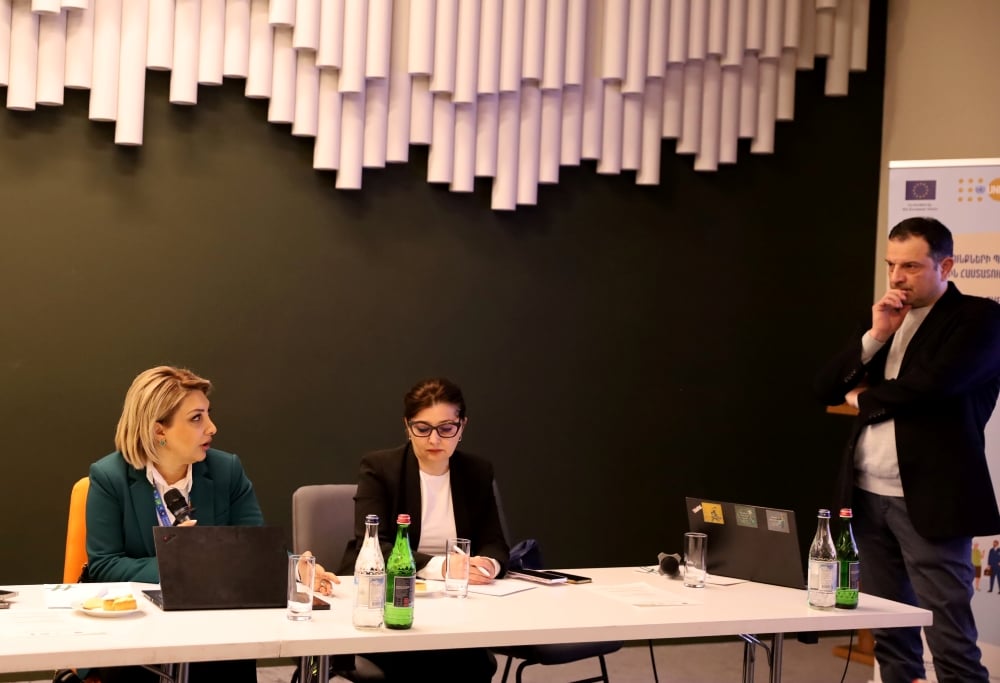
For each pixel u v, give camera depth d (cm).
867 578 376
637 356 514
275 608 248
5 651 197
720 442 526
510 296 496
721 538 321
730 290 527
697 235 522
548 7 478
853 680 471
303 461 466
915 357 365
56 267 434
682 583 308
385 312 477
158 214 445
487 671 317
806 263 536
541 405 501
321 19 442
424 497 320
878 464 369
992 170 429
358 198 472
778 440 533
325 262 468
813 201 536
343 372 472
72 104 433
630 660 489
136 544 291
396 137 463
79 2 407
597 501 509
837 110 537
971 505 354
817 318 537
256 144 457
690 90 506
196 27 433
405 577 232
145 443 293
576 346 506
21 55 412
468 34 464
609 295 510
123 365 443
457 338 488
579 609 263
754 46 505
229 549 251
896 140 532
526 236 498
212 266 453
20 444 431
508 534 341
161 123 444
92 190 437
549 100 486
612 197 511
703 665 484
